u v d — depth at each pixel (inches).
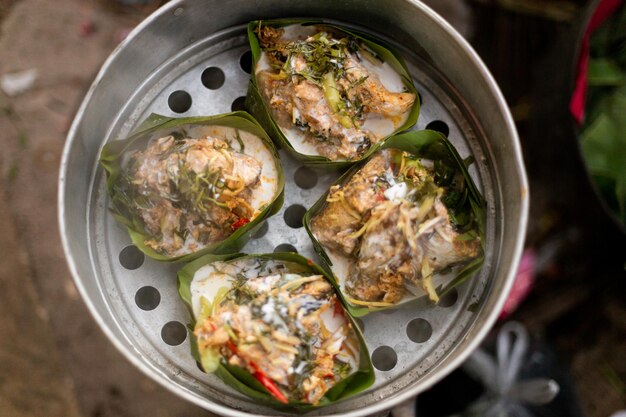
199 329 18.1
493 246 19.5
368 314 19.4
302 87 19.4
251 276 19.3
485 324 17.6
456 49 19.0
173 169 18.8
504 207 19.4
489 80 18.5
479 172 20.1
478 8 26.7
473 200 19.1
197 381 18.9
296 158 20.0
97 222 19.5
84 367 28.1
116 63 18.5
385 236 18.6
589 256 26.5
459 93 20.3
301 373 18.2
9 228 28.0
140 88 20.0
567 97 22.4
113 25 28.2
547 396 24.5
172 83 20.3
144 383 28.1
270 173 19.8
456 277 19.1
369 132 20.1
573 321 27.6
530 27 26.7
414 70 20.8
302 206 20.3
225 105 20.4
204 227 19.2
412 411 21.5
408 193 19.1
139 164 19.0
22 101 28.0
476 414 24.5
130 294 19.3
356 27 20.6
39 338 28.0
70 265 17.4
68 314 28.1
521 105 27.0
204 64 20.5
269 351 18.0
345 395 18.4
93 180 19.4
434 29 19.0
